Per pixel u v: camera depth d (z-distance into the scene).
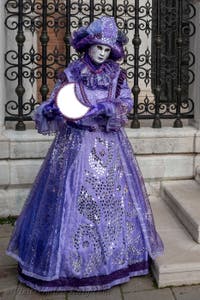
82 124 3.41
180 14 5.20
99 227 3.40
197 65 5.22
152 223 3.71
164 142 5.15
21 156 4.93
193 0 5.19
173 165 5.19
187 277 3.57
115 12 5.09
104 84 3.44
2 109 4.92
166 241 4.03
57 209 3.39
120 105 3.37
